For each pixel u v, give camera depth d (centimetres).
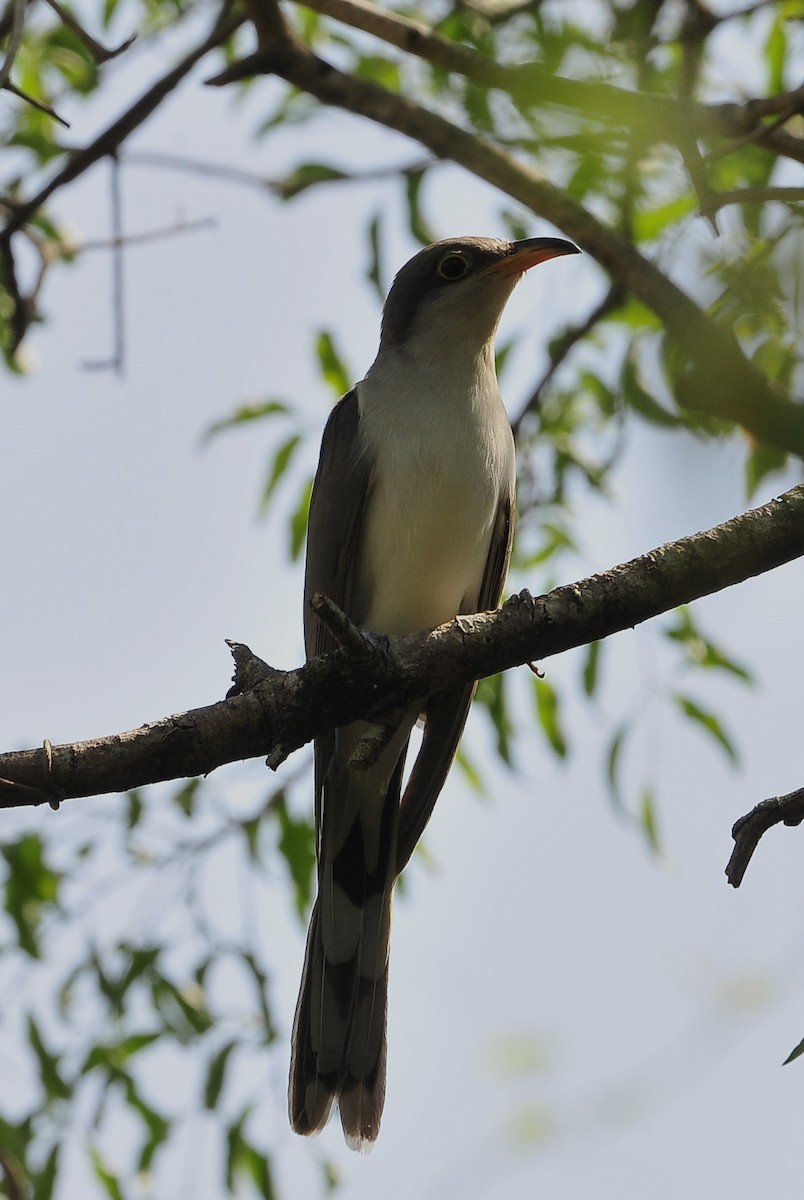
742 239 889
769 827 656
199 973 1098
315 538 1050
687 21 1004
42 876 1125
